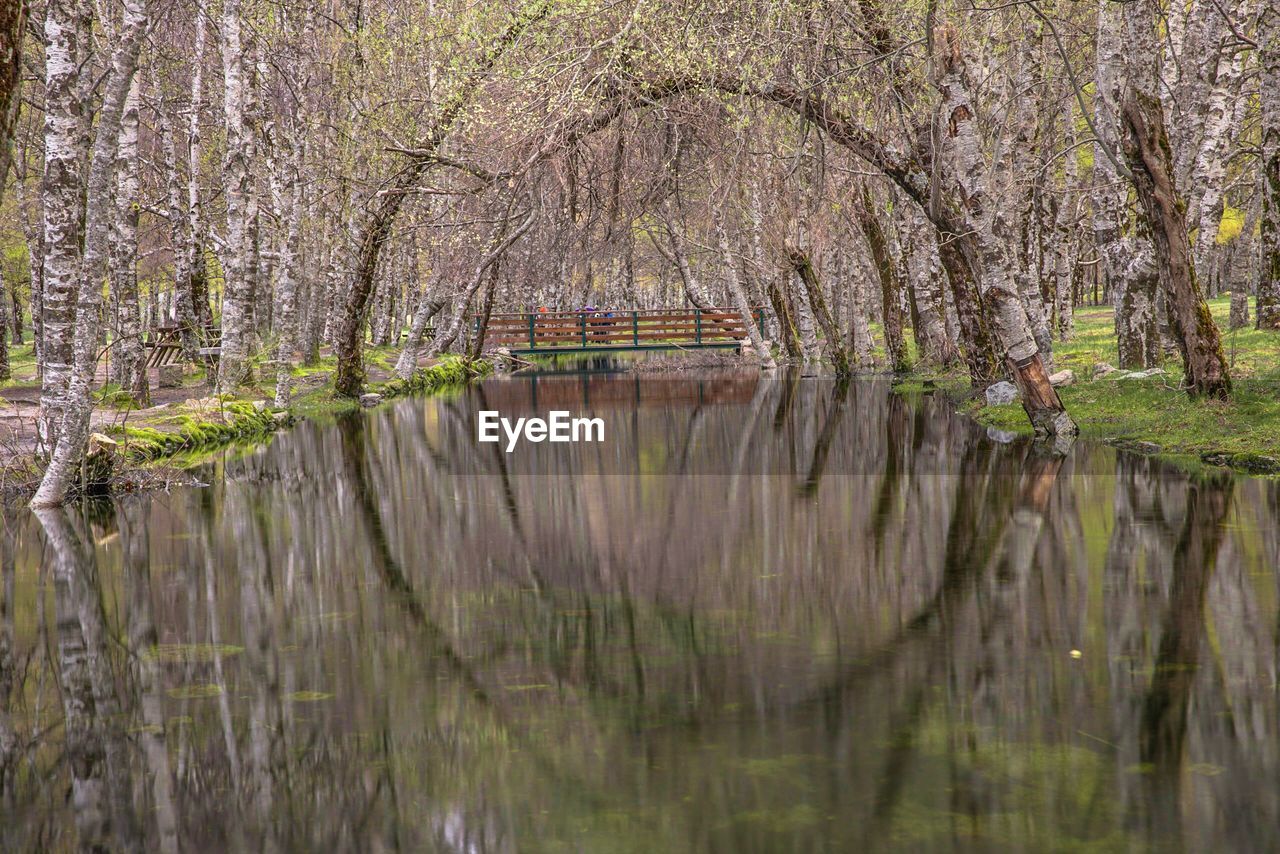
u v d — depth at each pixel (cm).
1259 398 1530
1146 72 1494
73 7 1647
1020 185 2153
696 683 615
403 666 658
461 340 4694
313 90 2823
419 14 2641
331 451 1889
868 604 786
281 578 914
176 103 3142
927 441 1777
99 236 1298
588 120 1934
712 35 1728
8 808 468
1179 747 509
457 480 1535
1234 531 975
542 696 598
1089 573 851
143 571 947
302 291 4059
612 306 7669
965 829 433
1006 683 601
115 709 589
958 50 1530
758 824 439
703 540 1058
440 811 458
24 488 1366
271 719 568
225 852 423
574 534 1105
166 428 1859
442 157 2416
